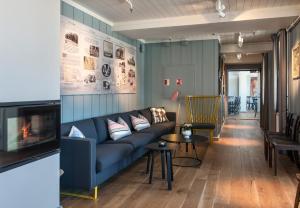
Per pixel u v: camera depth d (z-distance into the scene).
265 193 3.28
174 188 3.44
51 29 2.33
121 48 5.75
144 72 7.22
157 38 6.70
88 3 4.23
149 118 6.29
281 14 4.40
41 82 2.23
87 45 4.51
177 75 6.98
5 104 1.89
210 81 6.75
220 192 3.31
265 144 4.95
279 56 5.69
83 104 4.46
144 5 4.34
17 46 1.99
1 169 1.86
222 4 4.08
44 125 2.26
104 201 3.06
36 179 2.19
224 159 4.88
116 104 5.59
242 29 5.25
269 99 7.84
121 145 3.93
